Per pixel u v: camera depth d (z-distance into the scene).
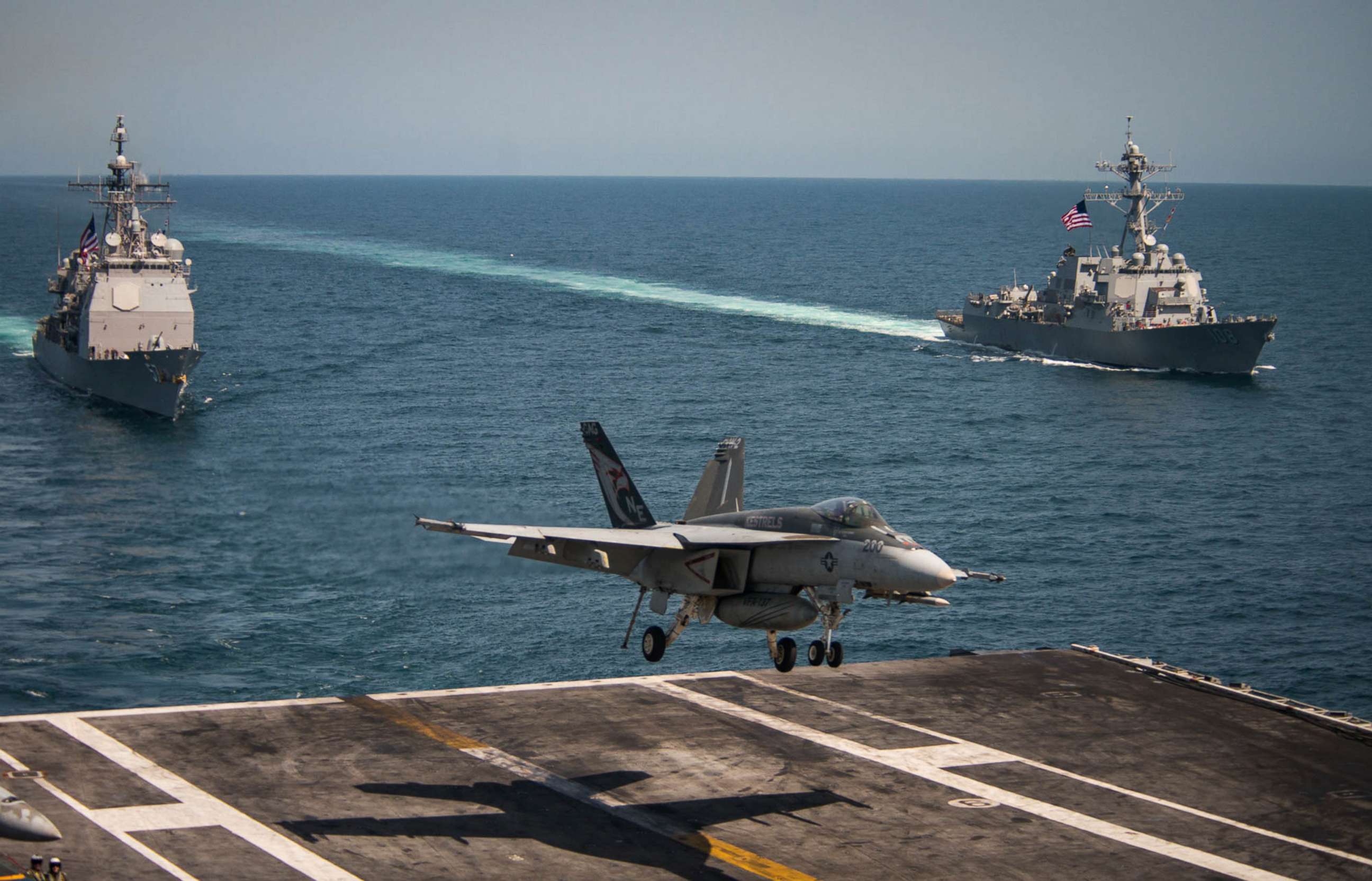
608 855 46.41
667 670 90.62
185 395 186.50
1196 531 124.88
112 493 132.12
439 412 176.62
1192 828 50.22
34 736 54.84
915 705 62.91
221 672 87.56
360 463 146.25
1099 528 125.81
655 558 57.62
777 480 142.25
